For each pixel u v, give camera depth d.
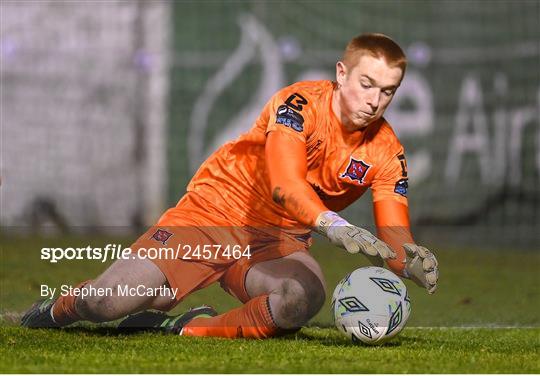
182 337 14.18
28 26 41.72
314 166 14.48
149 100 42.16
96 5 42.12
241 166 15.18
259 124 14.99
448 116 41.75
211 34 42.59
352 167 14.48
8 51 41.47
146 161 41.91
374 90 13.56
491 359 12.32
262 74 42.62
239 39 42.66
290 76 42.62
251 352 12.48
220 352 12.48
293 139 13.67
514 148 40.97
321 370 11.05
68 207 41.22
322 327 16.09
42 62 41.81
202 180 15.56
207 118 42.34
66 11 41.97
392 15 42.91
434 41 42.50
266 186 14.95
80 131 41.75
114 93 42.09
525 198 40.28
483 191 40.84
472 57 42.19
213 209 15.14
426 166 41.34
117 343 13.34
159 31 42.44
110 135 41.91
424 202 40.88
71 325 15.32
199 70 42.50
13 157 41.00
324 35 42.75
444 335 16.22
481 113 41.69
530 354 13.18
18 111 41.38
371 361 11.77
